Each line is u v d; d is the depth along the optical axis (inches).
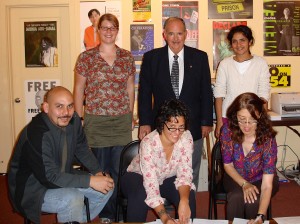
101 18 111.0
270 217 92.6
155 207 78.3
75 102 113.4
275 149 88.7
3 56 171.0
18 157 89.0
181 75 112.9
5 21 169.0
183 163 85.8
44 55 173.5
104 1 161.9
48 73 174.4
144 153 83.9
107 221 73.4
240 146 91.0
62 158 91.3
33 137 85.7
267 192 85.5
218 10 162.4
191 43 163.6
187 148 86.0
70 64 172.4
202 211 130.7
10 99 173.6
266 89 121.8
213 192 98.1
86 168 103.2
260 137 88.4
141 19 162.6
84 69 111.0
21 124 177.9
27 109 176.9
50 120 88.1
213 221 71.3
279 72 167.0
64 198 87.4
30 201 88.1
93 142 111.5
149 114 116.1
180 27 109.7
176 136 80.1
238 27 121.3
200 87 114.7
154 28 163.0
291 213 127.6
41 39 172.6
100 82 110.0
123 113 112.7
